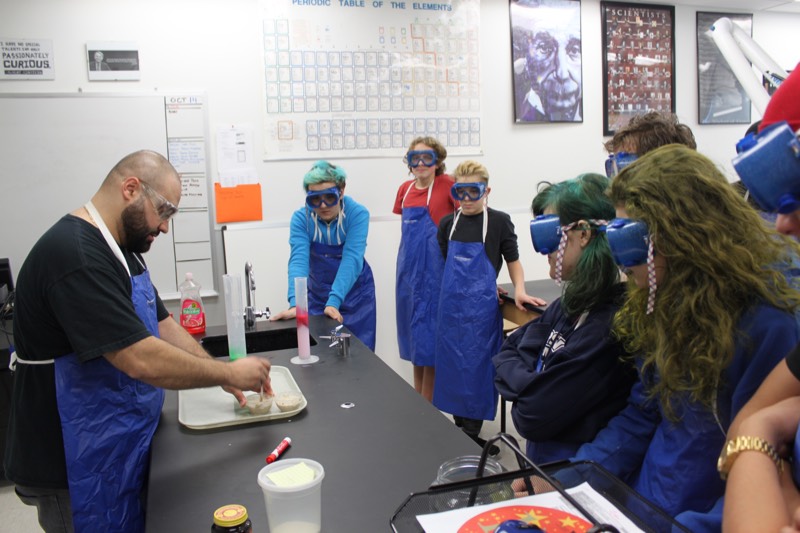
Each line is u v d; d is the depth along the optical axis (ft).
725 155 14.69
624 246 3.21
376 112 12.19
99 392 4.46
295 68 11.64
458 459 3.66
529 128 13.29
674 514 3.16
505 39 12.87
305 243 9.32
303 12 11.57
